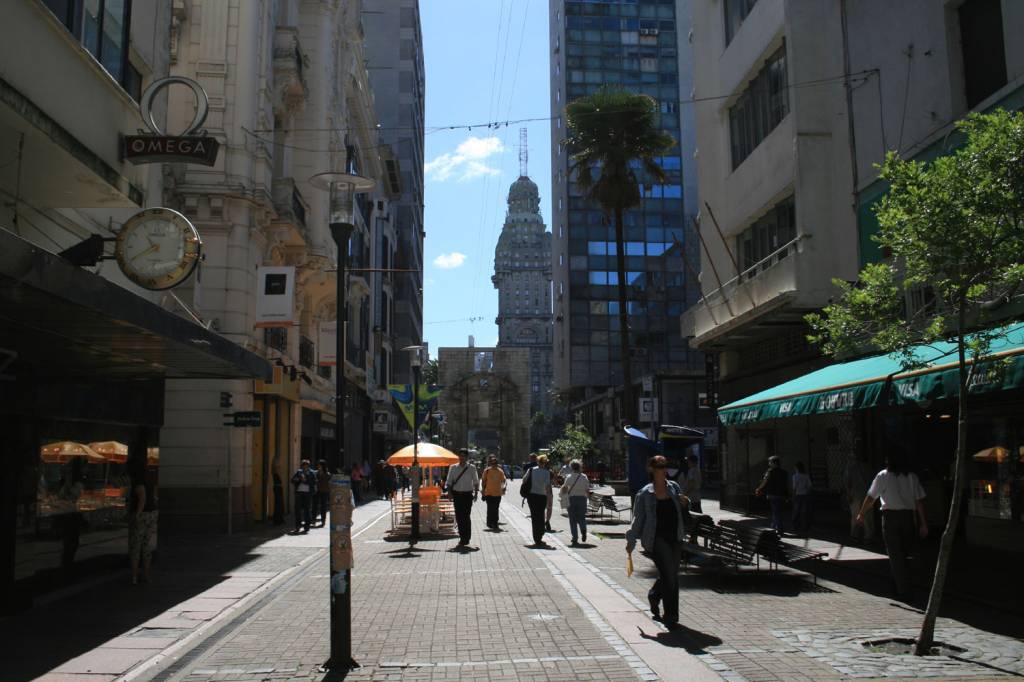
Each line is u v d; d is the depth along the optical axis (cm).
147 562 1219
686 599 1023
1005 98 1280
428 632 849
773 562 1202
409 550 1620
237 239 2084
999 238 706
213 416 2038
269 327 2059
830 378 1359
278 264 2427
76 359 1105
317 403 2855
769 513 2384
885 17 1652
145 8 1334
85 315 820
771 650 742
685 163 7562
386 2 7244
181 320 995
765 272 2038
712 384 2823
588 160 2875
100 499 1248
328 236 2773
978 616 896
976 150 723
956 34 1443
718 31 2642
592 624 877
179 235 1073
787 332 2194
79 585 1164
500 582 1181
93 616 962
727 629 837
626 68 7806
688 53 7681
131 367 1202
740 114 2483
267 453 2355
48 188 1114
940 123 1464
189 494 2014
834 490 2039
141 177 1233
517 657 736
